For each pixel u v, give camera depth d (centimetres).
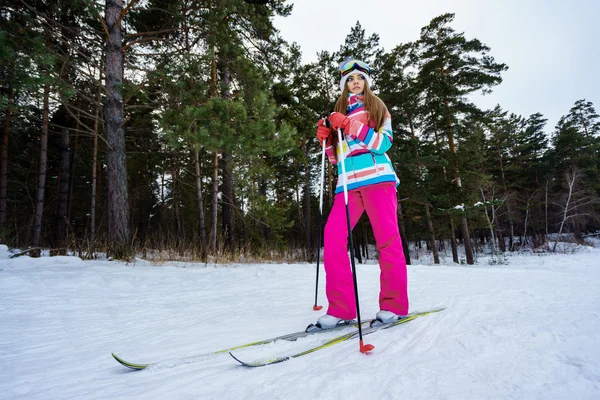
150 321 200
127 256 556
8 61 396
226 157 870
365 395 86
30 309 229
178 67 612
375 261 2008
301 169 1806
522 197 2616
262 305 244
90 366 124
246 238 1110
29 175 1430
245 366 115
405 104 1466
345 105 207
